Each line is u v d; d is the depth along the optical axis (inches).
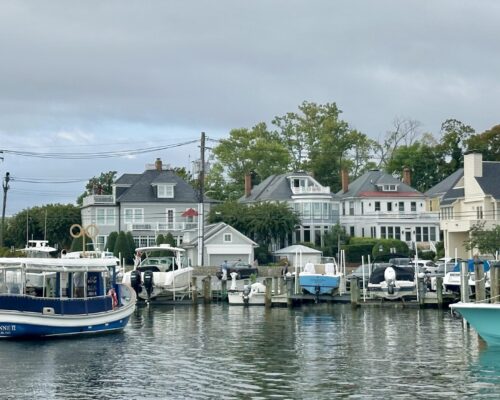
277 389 1384.1
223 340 1966.0
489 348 1772.9
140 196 5231.3
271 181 5629.9
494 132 6107.3
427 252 4699.8
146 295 2957.7
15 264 1886.1
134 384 1428.4
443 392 1353.3
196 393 1355.8
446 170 6373.0
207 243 4692.4
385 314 2539.4
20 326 1873.8
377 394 1342.3
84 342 1905.8
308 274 2888.8
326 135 6609.3
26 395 1346.0
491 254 3666.3
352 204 5487.2
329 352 1764.3
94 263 2018.9
